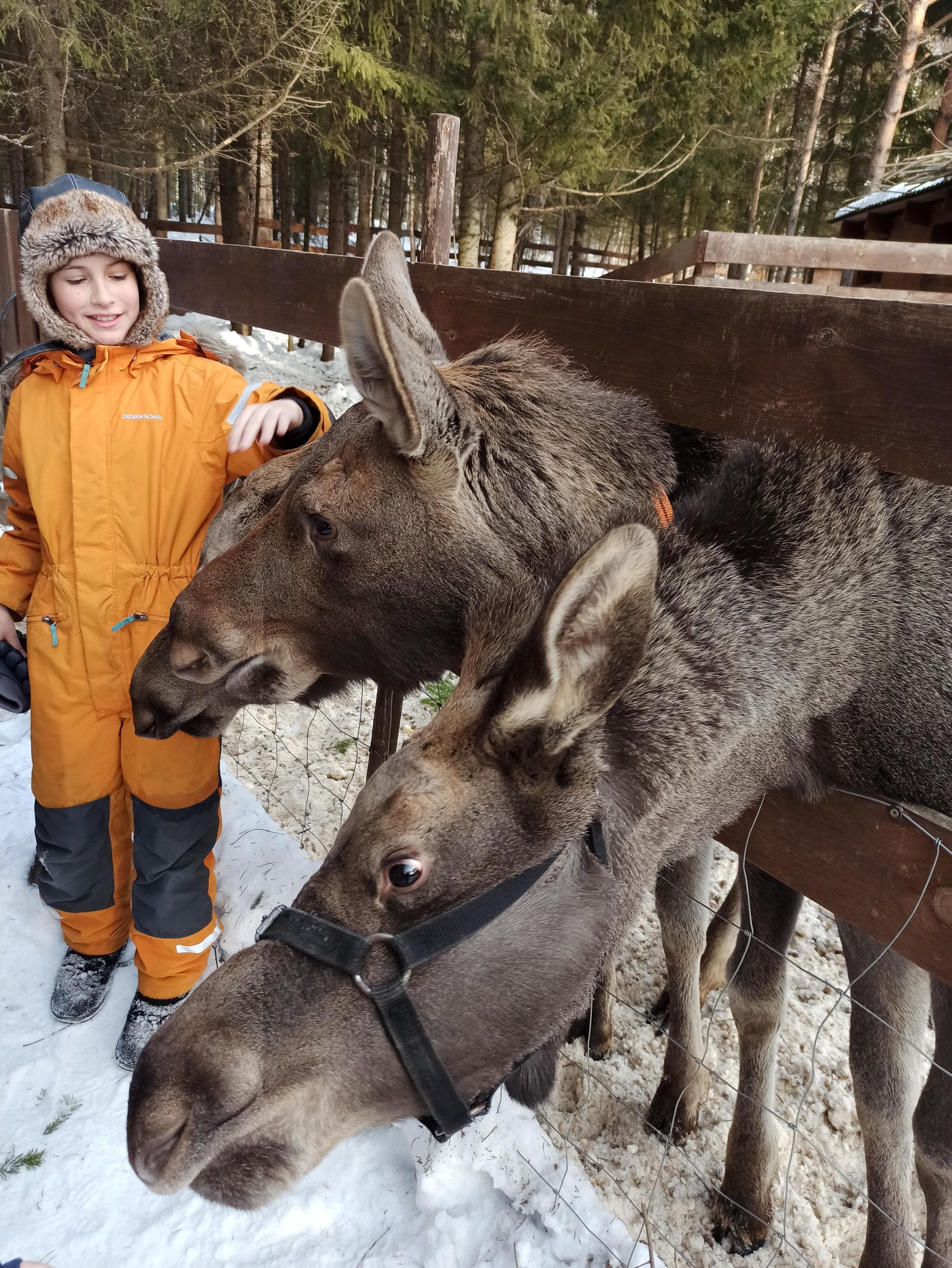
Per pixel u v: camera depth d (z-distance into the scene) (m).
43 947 3.16
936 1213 2.42
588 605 1.32
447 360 2.46
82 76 11.59
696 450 2.23
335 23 11.21
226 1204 1.48
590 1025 3.13
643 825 1.65
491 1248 2.21
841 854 1.83
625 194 14.52
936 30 17.61
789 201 19.64
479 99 12.00
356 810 1.51
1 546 2.67
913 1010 2.29
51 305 2.32
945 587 1.86
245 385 2.47
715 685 1.70
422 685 2.41
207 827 2.69
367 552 2.13
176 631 2.36
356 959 1.44
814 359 1.62
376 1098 1.52
